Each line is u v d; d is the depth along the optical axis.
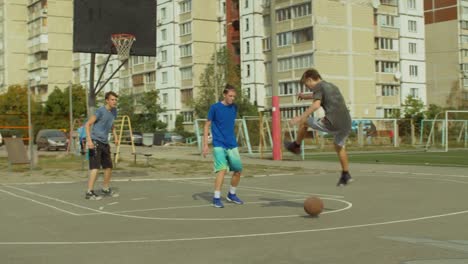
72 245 7.49
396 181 16.16
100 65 81.69
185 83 73.00
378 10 64.75
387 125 46.00
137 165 24.50
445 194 12.82
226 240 7.70
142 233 8.32
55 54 85.06
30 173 20.23
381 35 65.12
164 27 75.00
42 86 85.75
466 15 75.81
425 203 11.27
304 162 26.02
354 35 61.81
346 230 8.35
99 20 18.70
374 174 18.95
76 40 18.38
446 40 76.44
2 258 6.76
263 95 66.00
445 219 9.29
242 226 8.80
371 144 44.22
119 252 7.02
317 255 6.74
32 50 87.19
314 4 59.12
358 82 62.09
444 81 76.69
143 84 78.50
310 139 41.69
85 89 69.69
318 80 9.27
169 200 12.23
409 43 67.75
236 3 70.00
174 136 58.69
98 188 14.92
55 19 84.88
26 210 10.88
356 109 61.84
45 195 13.39
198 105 61.16
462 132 43.53
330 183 15.93
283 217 9.64
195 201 12.02
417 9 68.44
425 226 8.64
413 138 44.75
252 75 66.06
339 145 9.47
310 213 9.54
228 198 11.66
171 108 74.00
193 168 22.88
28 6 88.81
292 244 7.38
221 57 61.44
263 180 17.19
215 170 11.02
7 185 16.02
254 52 65.88
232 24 70.38
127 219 9.65
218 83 60.09
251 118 34.78
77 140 33.44
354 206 10.91
